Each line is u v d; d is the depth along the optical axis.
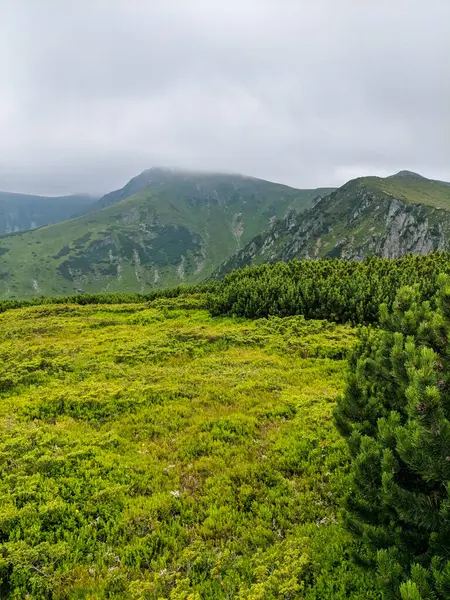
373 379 8.91
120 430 12.80
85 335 25.20
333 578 7.20
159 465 10.83
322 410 13.52
